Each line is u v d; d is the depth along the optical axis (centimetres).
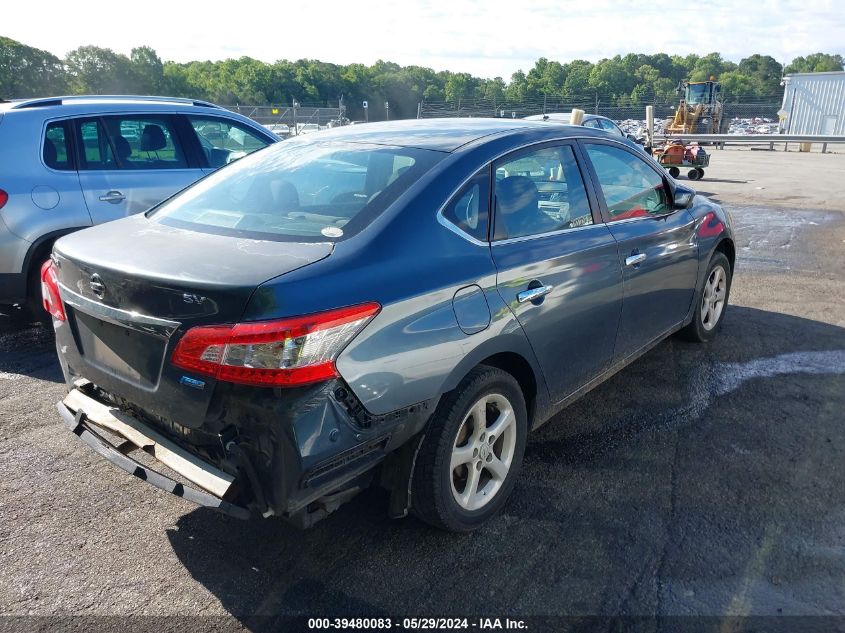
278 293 223
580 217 355
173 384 238
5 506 317
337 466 240
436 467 270
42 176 515
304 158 336
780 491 329
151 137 585
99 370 272
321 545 290
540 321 312
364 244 256
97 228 315
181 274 236
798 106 3650
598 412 416
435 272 265
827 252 878
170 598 259
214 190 336
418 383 255
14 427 396
